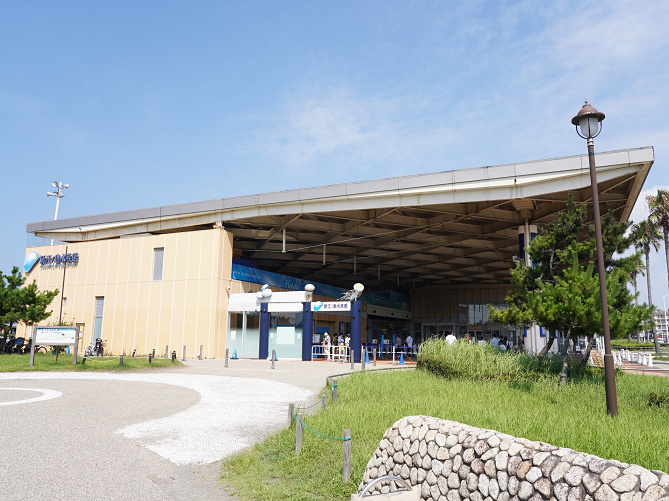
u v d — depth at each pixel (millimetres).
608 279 15070
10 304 29469
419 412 10398
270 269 55812
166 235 34844
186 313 32969
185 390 16156
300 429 8234
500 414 9719
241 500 6441
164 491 6672
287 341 33031
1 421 10680
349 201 29797
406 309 62375
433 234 39188
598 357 29234
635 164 23438
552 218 31250
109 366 23766
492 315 19938
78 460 7895
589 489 3473
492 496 4258
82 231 39000
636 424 9375
